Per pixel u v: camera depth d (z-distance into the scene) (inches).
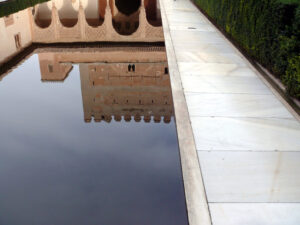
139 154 176.1
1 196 140.7
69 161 171.8
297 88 182.1
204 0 534.3
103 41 865.5
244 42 293.1
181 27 419.5
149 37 889.5
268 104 193.2
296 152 147.3
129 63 689.6
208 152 147.3
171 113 219.3
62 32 868.6
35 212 128.5
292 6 203.5
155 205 129.9
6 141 198.1
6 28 735.1
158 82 479.8
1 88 324.5
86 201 135.2
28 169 163.9
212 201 118.1
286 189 124.6
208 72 248.1
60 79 341.7
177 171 155.8
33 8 1029.2
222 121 174.2
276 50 216.4
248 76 238.8
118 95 701.9
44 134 208.5
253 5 264.1
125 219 122.9
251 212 113.3
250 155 145.3
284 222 109.1
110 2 1214.3
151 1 1259.8
